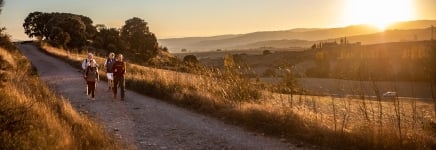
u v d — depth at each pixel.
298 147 8.79
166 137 9.77
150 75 21.73
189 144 9.17
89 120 10.06
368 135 8.41
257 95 14.74
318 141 8.98
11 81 12.19
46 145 6.91
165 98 15.86
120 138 9.45
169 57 120.19
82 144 7.81
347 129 9.20
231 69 15.75
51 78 23.81
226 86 14.72
